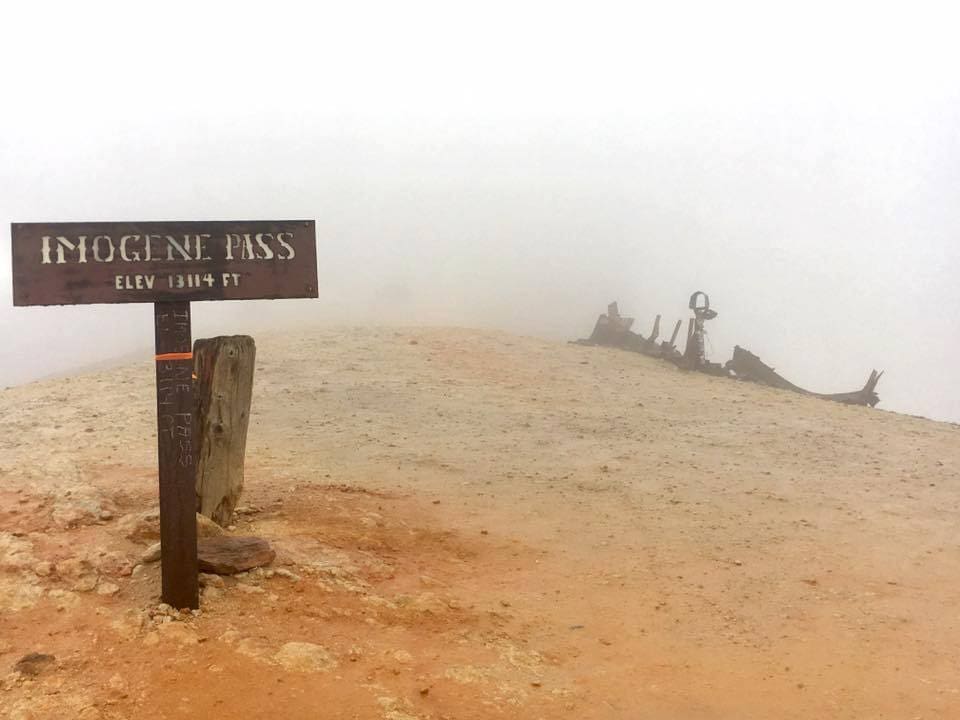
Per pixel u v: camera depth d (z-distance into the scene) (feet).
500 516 27.02
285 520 23.29
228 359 21.08
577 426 43.37
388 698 13.50
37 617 14.96
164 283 14.71
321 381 51.39
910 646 18.21
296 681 13.62
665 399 52.95
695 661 17.08
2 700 12.30
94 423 36.73
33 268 13.99
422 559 21.80
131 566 17.04
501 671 15.46
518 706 14.21
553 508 28.37
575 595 20.45
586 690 15.30
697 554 24.14
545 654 16.78
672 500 29.94
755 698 15.52
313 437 37.81
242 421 21.54
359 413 43.80
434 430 40.81
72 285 14.19
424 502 27.86
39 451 29.78
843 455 39.19
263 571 17.78
